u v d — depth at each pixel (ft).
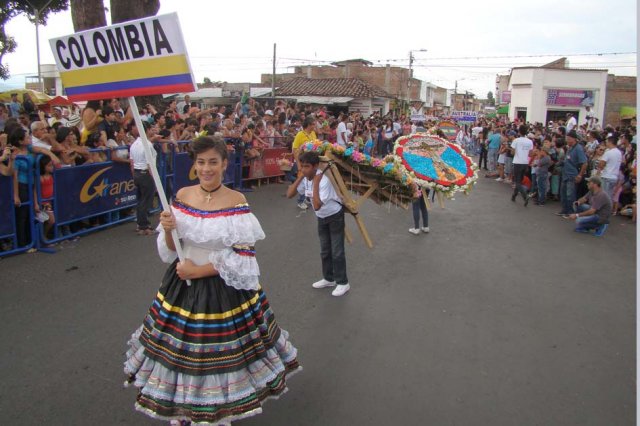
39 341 13.97
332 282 19.34
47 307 16.21
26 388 11.73
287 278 20.11
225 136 39.27
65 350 13.55
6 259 20.61
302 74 164.66
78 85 9.54
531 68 118.42
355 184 20.86
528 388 12.57
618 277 22.18
